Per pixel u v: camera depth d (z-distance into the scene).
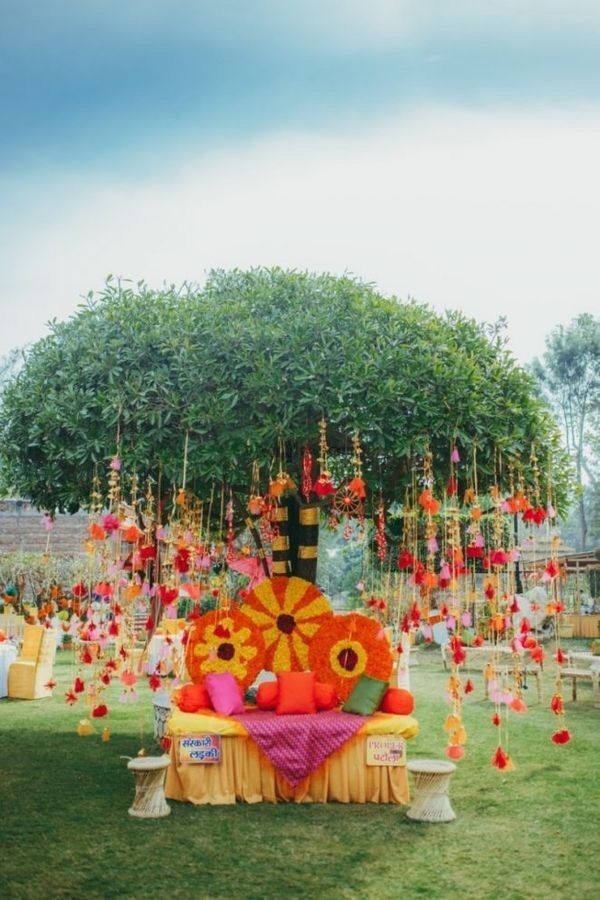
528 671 10.03
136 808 5.34
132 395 6.21
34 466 6.96
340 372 6.04
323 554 25.67
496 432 6.43
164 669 8.87
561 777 6.37
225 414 6.08
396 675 9.16
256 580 8.36
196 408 6.12
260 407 6.16
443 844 4.79
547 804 5.64
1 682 10.08
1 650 10.16
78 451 6.35
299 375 6.11
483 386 6.48
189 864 4.45
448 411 6.22
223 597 8.84
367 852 4.65
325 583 25.72
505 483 7.02
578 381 36.00
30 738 7.76
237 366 6.12
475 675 12.55
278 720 5.81
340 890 4.08
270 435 6.14
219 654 6.74
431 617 8.62
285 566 7.55
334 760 5.75
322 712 6.18
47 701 9.96
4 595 15.29
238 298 6.83
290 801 5.70
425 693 10.74
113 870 4.34
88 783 6.12
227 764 5.72
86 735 7.87
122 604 8.19
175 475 6.20
